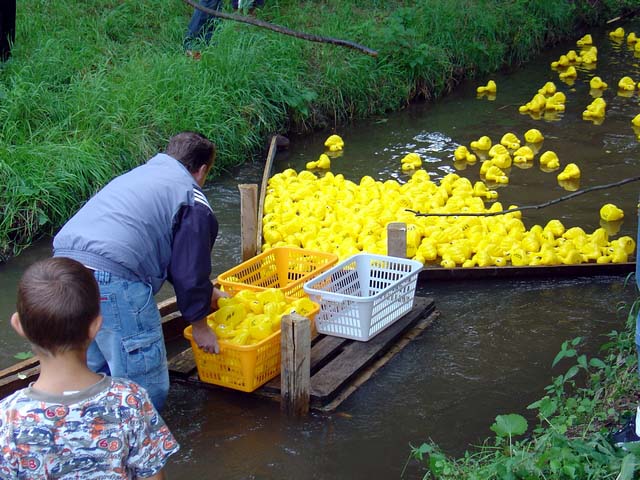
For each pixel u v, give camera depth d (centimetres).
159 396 475
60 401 328
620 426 465
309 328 511
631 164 883
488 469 439
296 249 621
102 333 460
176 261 477
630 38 1446
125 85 862
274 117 952
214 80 922
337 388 530
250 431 509
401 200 755
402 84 1108
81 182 751
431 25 1217
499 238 696
